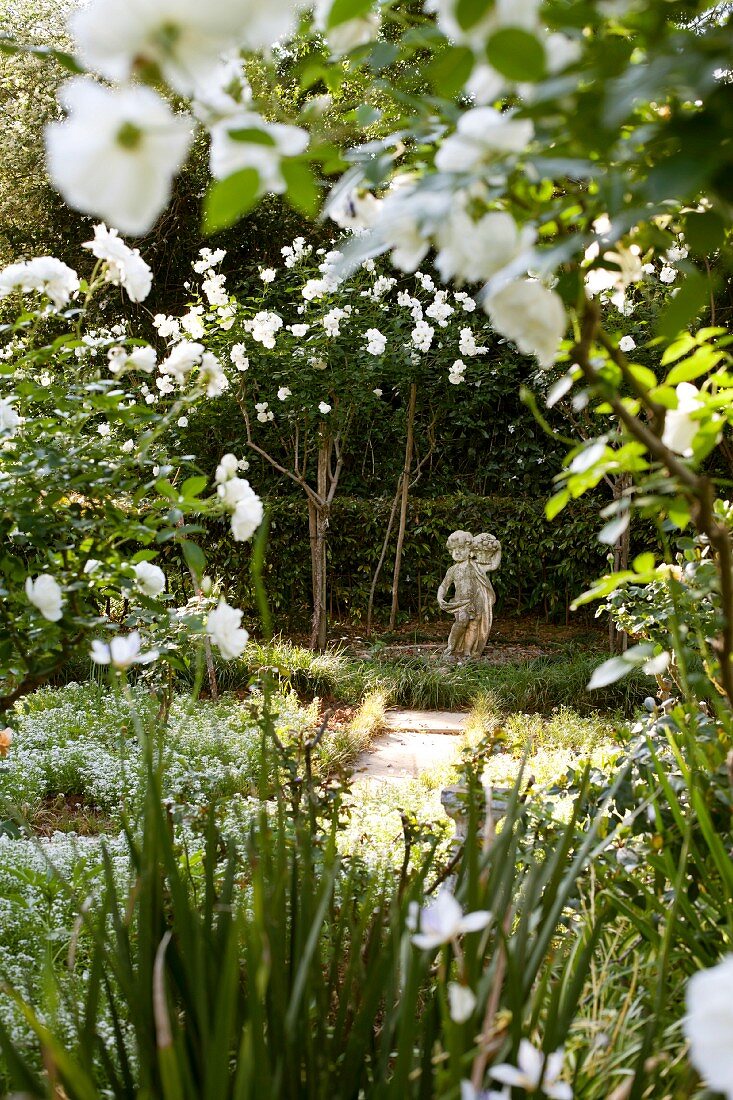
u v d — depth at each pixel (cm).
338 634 1075
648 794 223
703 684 170
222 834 354
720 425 143
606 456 140
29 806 474
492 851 156
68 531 233
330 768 552
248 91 115
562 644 1022
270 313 794
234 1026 154
